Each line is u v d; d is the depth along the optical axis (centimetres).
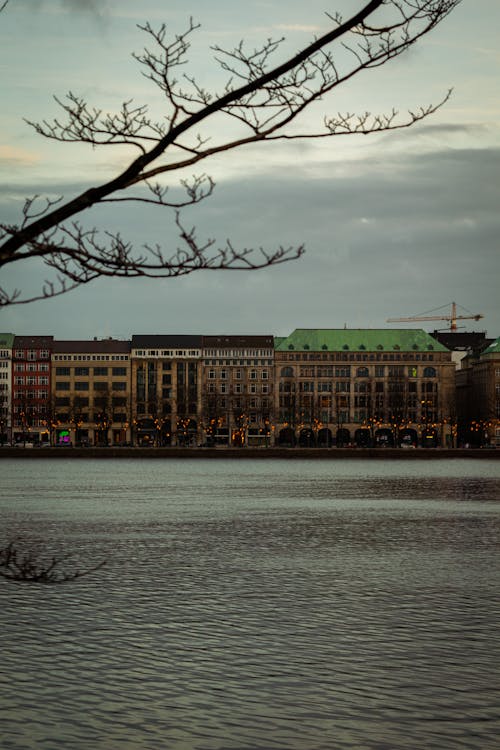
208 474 18925
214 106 1531
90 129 1528
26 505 11469
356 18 1508
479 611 4962
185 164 1548
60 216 1475
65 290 1438
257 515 10281
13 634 4438
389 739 3062
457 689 3581
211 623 4684
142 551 7281
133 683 3675
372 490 14275
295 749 2975
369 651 4138
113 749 2966
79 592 5466
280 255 1463
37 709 3350
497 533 8550
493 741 3036
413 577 6044
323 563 6656
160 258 1462
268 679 3725
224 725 3198
